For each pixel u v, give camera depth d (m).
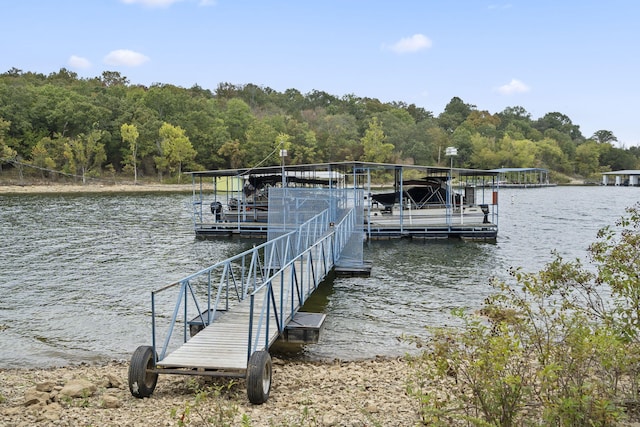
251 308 8.05
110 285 18.11
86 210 46.50
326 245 17.98
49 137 92.25
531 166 133.38
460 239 28.97
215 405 7.54
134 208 49.03
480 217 31.22
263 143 104.38
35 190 76.56
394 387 8.65
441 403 5.85
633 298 6.86
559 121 198.38
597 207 53.12
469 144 129.12
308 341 10.97
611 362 5.75
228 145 102.81
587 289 7.63
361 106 158.12
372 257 23.50
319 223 20.22
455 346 6.19
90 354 11.45
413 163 121.31
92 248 25.97
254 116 121.12
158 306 15.30
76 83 122.62
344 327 13.24
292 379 9.28
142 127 96.81
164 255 24.34
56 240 28.36
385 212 32.38
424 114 180.38
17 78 116.00
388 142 123.00
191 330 11.22
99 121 95.88
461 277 19.31
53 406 7.58
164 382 8.86
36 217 40.16
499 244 27.41
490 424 5.13
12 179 82.44
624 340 6.44
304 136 110.81
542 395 5.79
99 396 8.18
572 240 28.72
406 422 6.91
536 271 20.27
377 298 16.19
